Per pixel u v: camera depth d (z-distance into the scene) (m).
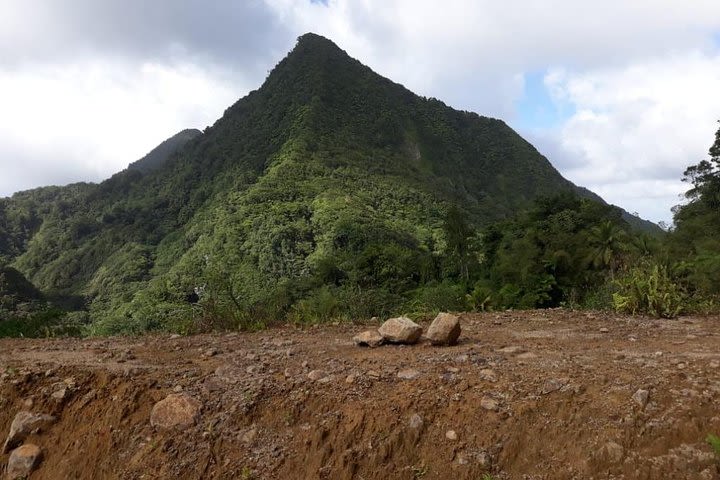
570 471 3.17
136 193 134.88
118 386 4.59
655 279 7.76
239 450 3.83
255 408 4.14
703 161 30.06
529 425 3.49
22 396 4.70
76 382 4.73
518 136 190.00
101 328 12.63
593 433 3.34
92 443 4.14
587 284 28.69
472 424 3.59
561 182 170.00
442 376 4.18
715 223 26.64
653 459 3.12
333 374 4.50
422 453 3.52
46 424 4.38
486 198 143.00
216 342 6.51
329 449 3.68
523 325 6.74
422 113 179.25
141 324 11.89
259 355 5.47
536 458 3.31
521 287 28.64
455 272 41.66
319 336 6.57
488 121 197.25
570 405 3.59
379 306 12.32
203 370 5.00
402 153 146.62
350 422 3.81
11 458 4.14
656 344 5.20
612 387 3.75
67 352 6.11
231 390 4.43
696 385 3.69
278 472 3.62
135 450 3.98
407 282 38.38
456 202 116.19
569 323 6.79
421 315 8.17
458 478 3.30
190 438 3.96
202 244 78.38
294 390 4.28
